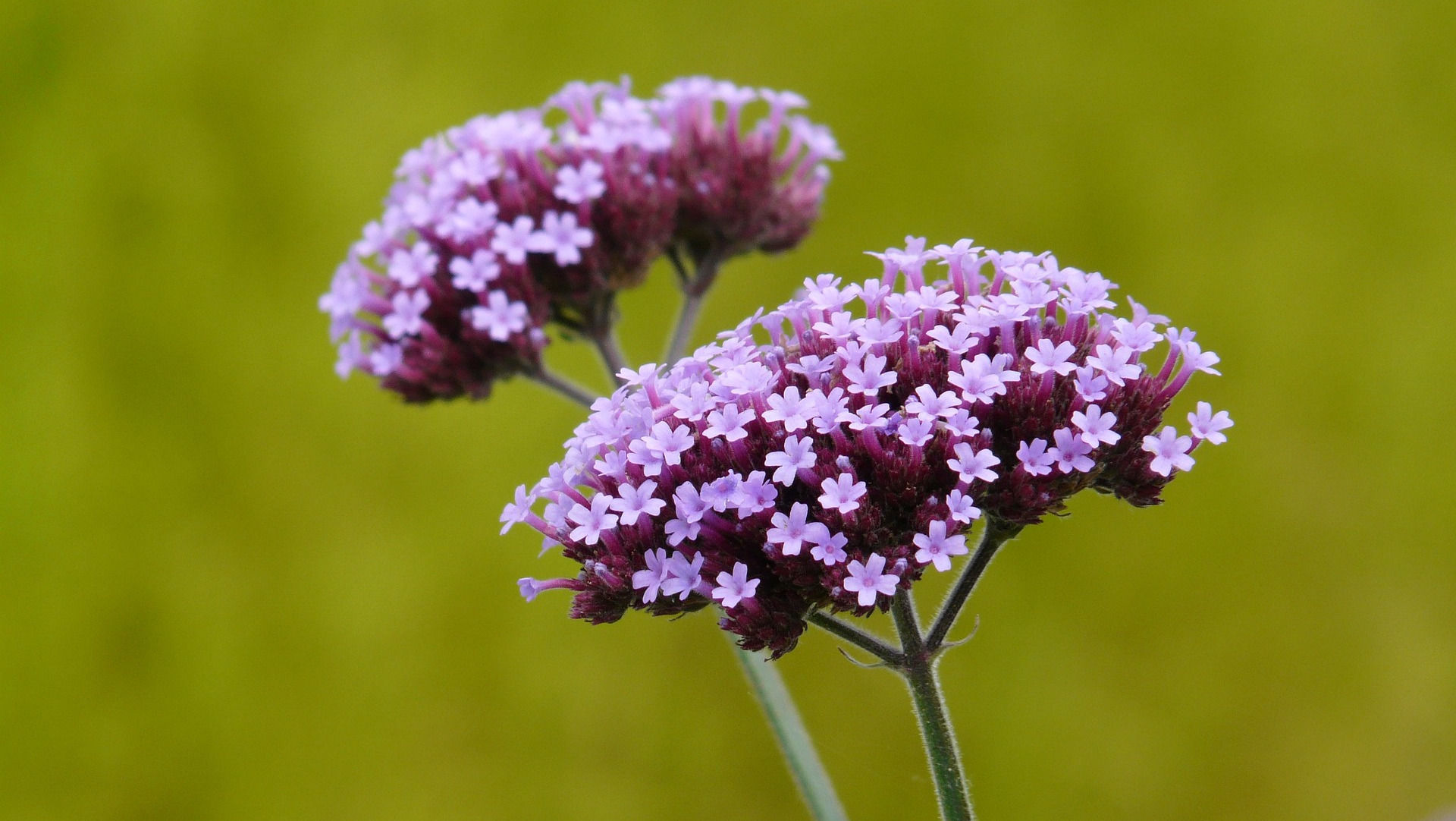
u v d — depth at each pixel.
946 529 0.25
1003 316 0.25
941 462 0.25
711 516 0.25
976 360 0.25
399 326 0.29
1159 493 0.26
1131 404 0.26
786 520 0.25
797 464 0.25
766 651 0.28
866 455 0.25
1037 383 0.25
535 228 0.29
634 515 0.25
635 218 0.29
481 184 0.29
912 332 0.26
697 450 0.25
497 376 0.29
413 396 0.29
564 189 0.29
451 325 0.29
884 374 0.25
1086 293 0.25
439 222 0.29
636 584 0.25
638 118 0.29
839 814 0.28
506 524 0.26
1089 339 0.26
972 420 0.25
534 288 0.29
